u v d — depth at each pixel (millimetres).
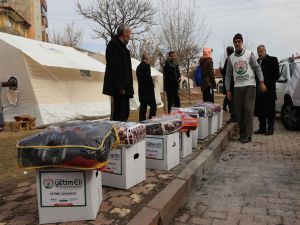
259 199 4406
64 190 3111
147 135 4832
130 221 3141
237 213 3979
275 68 8555
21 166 3045
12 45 11039
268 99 8797
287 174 5465
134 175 4133
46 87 11602
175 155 5023
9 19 39125
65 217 3137
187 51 24219
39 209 3115
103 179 4094
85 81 13711
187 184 4422
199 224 3703
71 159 2959
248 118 7789
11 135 9078
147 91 9141
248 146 7574
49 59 11680
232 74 8055
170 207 3721
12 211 3477
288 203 4262
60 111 11969
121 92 5863
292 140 8219
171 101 10062
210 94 9625
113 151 3975
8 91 11211
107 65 5883
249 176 5379
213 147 6344
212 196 4531
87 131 3111
